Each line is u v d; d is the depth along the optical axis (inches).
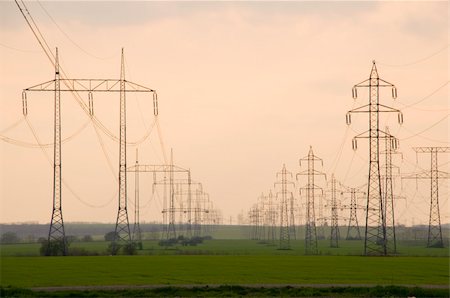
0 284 3294.8
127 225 6422.2
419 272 4018.2
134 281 3447.3
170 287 3048.7
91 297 2883.9
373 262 5039.4
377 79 5693.9
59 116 5738.2
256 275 3811.5
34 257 5802.2
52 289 3073.3
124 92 5880.9
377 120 5772.6
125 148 6250.0
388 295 2906.0
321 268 4365.2
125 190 6333.7
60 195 5959.6
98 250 7583.7
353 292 2967.5
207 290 3009.4
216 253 7012.8
